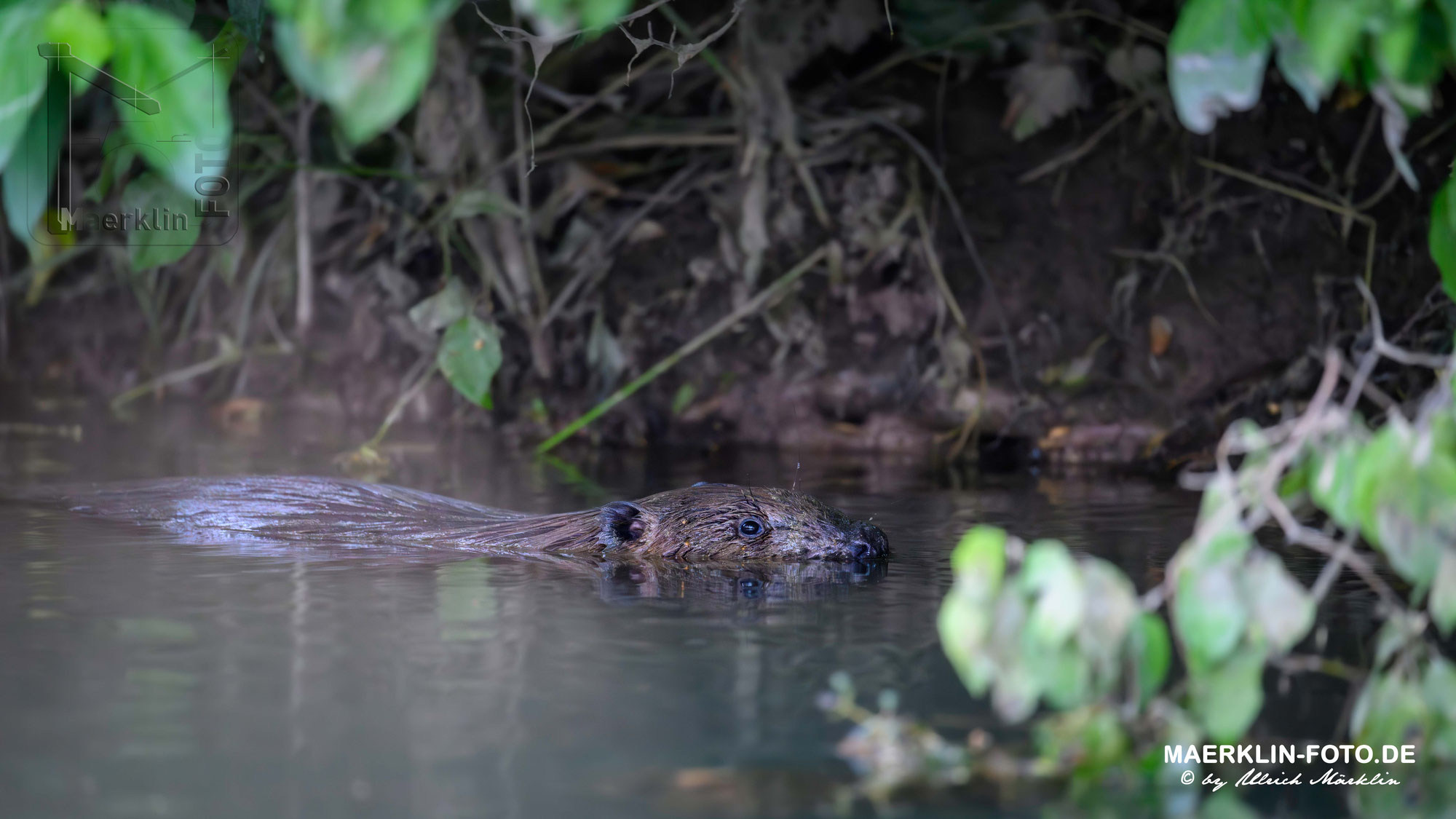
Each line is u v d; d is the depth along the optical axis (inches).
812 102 679.1
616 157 705.0
